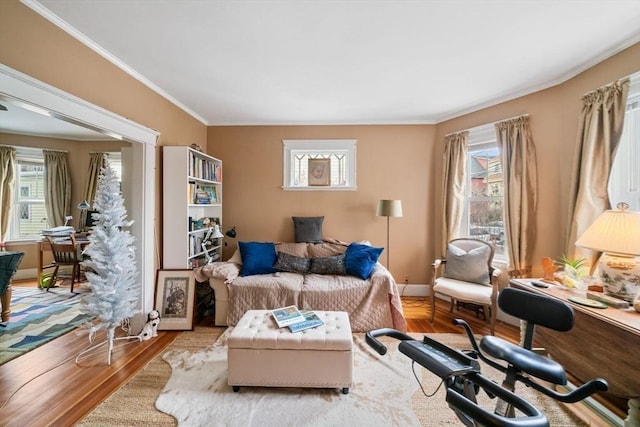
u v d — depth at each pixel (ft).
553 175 8.64
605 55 7.02
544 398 5.79
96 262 6.81
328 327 6.36
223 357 7.18
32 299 11.42
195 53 7.06
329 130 12.62
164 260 9.36
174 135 10.13
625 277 5.59
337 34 6.28
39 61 5.43
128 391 5.82
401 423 5.08
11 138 14.58
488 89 9.18
